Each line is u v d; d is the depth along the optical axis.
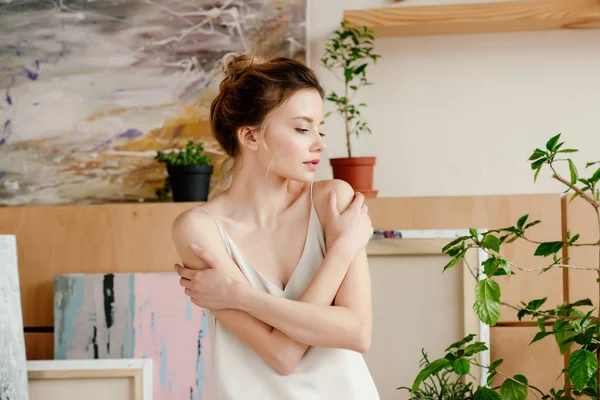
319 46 2.84
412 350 2.46
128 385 2.50
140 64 2.90
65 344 2.57
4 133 2.95
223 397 1.42
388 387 2.47
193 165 2.65
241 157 1.49
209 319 1.52
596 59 2.72
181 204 2.58
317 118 1.41
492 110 2.77
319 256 1.46
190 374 2.53
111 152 2.91
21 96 2.95
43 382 2.52
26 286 2.64
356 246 1.41
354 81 2.82
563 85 2.74
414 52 2.80
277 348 1.37
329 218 1.44
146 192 2.89
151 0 2.90
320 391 1.40
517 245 2.45
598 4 2.51
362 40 2.81
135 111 2.90
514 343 2.45
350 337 1.37
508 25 2.64
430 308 2.46
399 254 2.48
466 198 2.47
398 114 2.80
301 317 1.34
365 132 2.81
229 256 1.46
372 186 2.62
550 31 2.74
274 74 1.41
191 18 2.88
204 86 2.88
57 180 2.93
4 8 2.96
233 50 2.86
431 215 2.48
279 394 1.40
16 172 2.94
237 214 1.49
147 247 2.59
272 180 1.47
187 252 1.46
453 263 1.66
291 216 1.48
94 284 2.58
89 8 2.93
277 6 2.84
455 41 2.78
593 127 2.72
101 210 2.62
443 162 2.79
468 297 2.44
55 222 2.63
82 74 2.93
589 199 1.73
